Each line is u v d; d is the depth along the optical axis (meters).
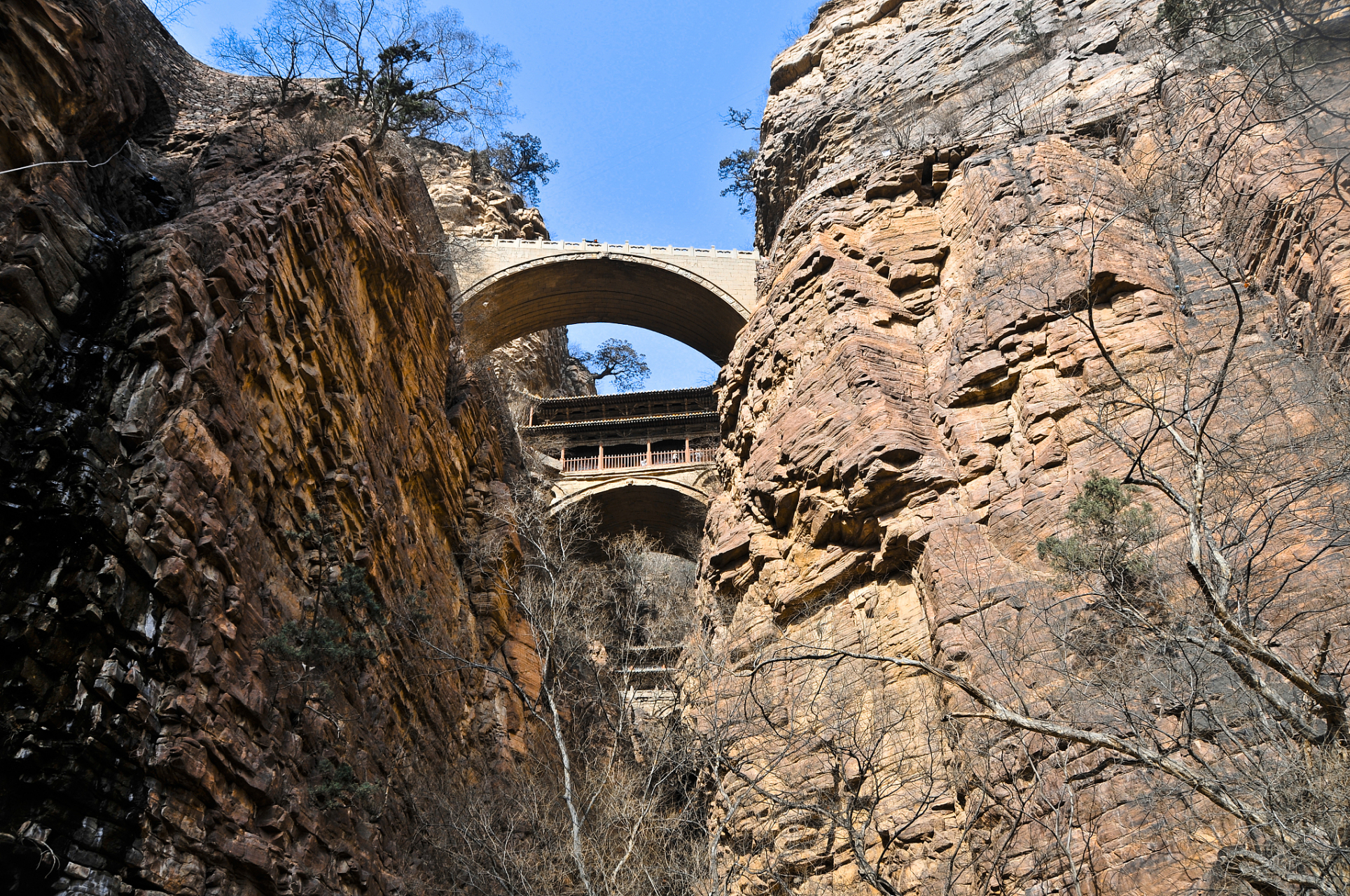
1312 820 9.09
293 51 29.70
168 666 12.84
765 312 33.31
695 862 15.88
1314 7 12.30
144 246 15.35
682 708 19.39
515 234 56.72
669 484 45.62
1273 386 18.53
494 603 27.53
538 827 17.95
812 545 25.02
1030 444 21.92
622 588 28.52
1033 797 15.80
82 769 11.27
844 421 25.30
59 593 11.70
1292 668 8.58
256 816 14.01
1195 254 22.92
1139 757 8.74
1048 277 24.25
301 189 19.58
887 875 18.03
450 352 31.92
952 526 21.58
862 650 21.89
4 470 11.98
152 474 13.31
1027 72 33.44
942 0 40.62
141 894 11.59
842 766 17.19
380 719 18.61
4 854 10.55
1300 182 20.30
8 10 14.62
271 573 16.08
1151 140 26.12
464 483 29.11
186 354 14.77
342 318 19.95
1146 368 20.48
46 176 14.77
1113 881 13.82
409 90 32.41
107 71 17.47
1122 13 32.72
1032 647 17.27
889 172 32.78
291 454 17.48
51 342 13.45
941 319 27.62
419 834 18.97
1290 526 13.58
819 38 43.97
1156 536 15.90
